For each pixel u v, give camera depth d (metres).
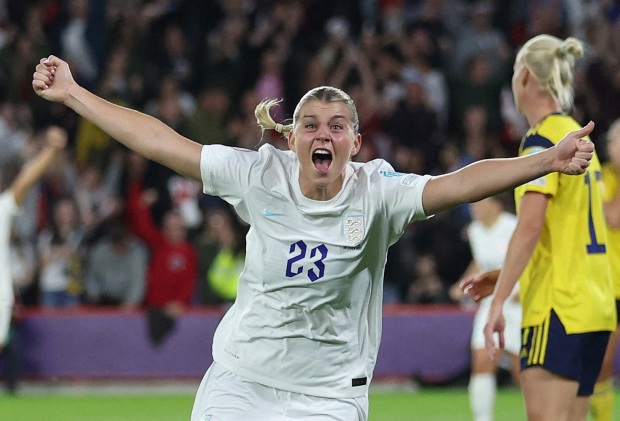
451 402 35.25
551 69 16.72
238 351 13.94
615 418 30.47
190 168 13.67
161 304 39.81
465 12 52.31
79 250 41.06
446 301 40.84
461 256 42.72
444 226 42.88
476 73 49.06
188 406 34.47
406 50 50.31
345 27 50.16
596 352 16.70
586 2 54.16
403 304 41.91
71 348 38.28
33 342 38.19
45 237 41.56
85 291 40.53
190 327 38.72
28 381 38.25
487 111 48.78
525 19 53.25
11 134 44.81
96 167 44.16
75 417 31.88
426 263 41.00
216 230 40.84
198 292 40.41
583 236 16.39
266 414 13.73
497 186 12.62
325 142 13.09
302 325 13.60
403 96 47.19
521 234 15.82
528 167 12.45
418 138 46.53
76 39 49.72
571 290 16.16
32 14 49.09
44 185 42.66
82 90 13.66
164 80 46.12
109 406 34.41
